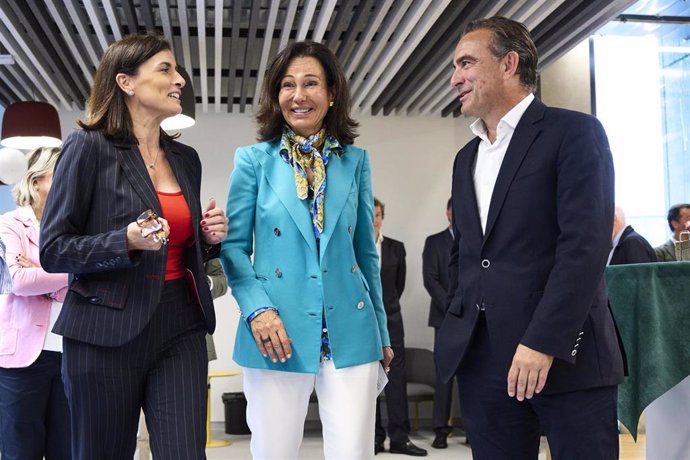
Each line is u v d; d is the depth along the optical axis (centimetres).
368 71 699
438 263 647
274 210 224
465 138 815
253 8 552
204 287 208
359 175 238
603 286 206
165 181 215
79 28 568
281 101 227
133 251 188
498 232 204
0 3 508
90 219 200
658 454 279
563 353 185
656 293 242
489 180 213
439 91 731
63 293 304
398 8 534
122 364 198
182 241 211
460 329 211
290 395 221
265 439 220
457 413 721
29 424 298
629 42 737
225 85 772
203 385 210
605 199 193
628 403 242
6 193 767
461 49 214
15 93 736
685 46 742
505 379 200
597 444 194
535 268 199
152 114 211
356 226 240
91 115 207
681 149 738
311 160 229
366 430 222
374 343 225
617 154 734
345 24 606
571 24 554
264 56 623
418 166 817
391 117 818
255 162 230
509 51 208
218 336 766
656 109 736
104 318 194
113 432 202
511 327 198
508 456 209
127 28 642
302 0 597
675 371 240
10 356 293
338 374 221
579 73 713
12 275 290
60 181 196
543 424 203
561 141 198
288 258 221
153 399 204
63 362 201
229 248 226
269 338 212
